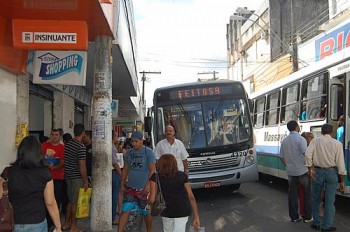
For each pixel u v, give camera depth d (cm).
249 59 4188
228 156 1173
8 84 799
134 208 699
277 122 1352
